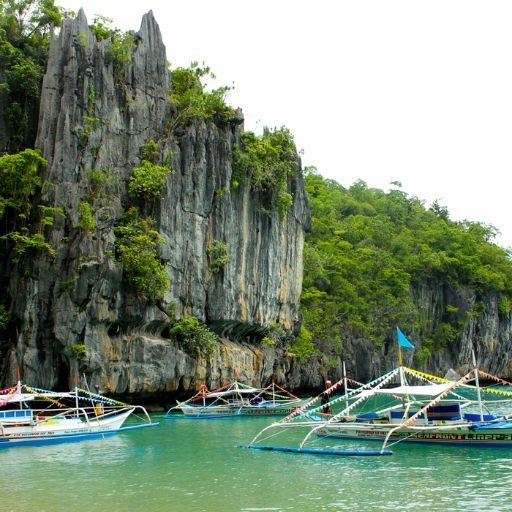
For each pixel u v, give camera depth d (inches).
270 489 940.6
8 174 1948.8
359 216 4633.4
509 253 5280.5
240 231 2437.3
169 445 1381.6
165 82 2326.5
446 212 5679.1
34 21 2305.6
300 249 2874.0
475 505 837.2
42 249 1926.7
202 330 2202.3
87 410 1854.1
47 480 1023.0
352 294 3602.4
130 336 2036.2
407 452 1232.8
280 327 2711.6
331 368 3203.7
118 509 839.7
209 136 2340.1
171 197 2177.7
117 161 2128.4
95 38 2180.1
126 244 2020.2
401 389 1382.9
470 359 4301.2
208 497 896.9
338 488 940.6
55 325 1881.2
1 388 1834.4
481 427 1253.1
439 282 4328.3
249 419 1937.7
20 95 2170.3
